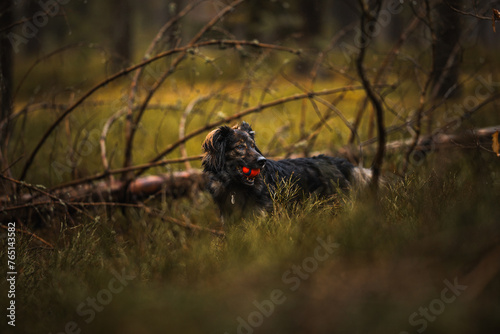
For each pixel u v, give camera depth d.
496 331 2.75
